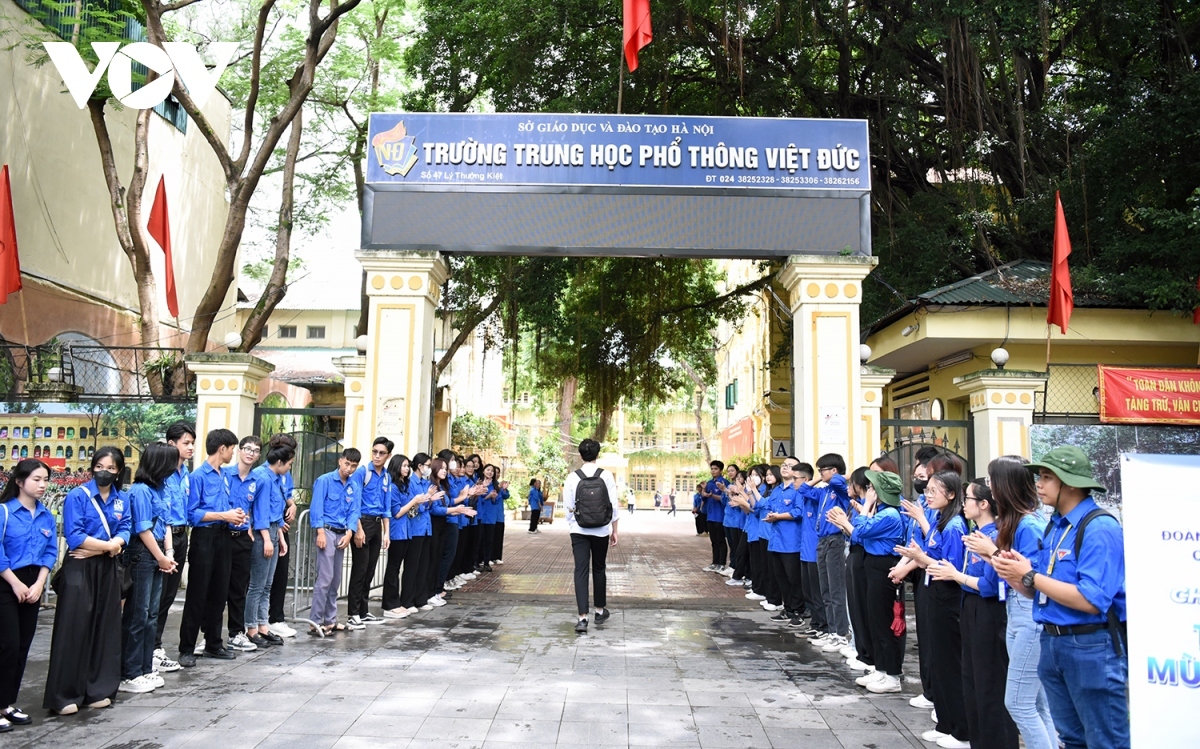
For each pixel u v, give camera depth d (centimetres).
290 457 786
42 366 1417
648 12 1128
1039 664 399
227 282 1421
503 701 595
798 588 926
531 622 914
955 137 1639
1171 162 1482
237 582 732
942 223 1631
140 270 1470
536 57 1602
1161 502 351
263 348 2920
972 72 1551
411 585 941
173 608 953
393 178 1096
